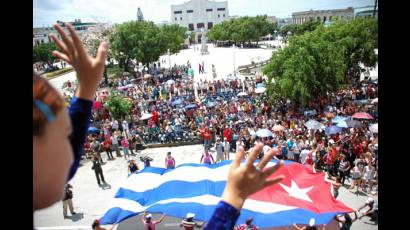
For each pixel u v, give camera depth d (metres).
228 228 1.63
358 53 39.38
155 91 39.72
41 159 1.25
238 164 1.78
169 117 30.23
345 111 27.28
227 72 64.38
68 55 1.88
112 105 28.48
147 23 68.06
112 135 26.67
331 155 18.44
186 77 57.97
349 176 19.08
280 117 27.61
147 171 14.66
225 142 22.38
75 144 1.81
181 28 131.75
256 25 117.62
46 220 15.99
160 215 15.68
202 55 99.31
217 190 12.97
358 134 21.59
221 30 123.94
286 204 11.98
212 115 29.41
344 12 127.50
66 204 16.14
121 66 65.25
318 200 12.12
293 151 20.27
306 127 24.30
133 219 15.50
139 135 27.17
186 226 11.68
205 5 156.25
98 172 20.05
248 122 26.41
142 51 61.41
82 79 1.89
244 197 1.69
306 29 108.38
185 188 13.21
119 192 13.50
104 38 56.03
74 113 1.86
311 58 29.36
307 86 29.73
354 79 40.06
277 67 32.00
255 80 44.91
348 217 12.41
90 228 15.28
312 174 13.20
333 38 40.41
